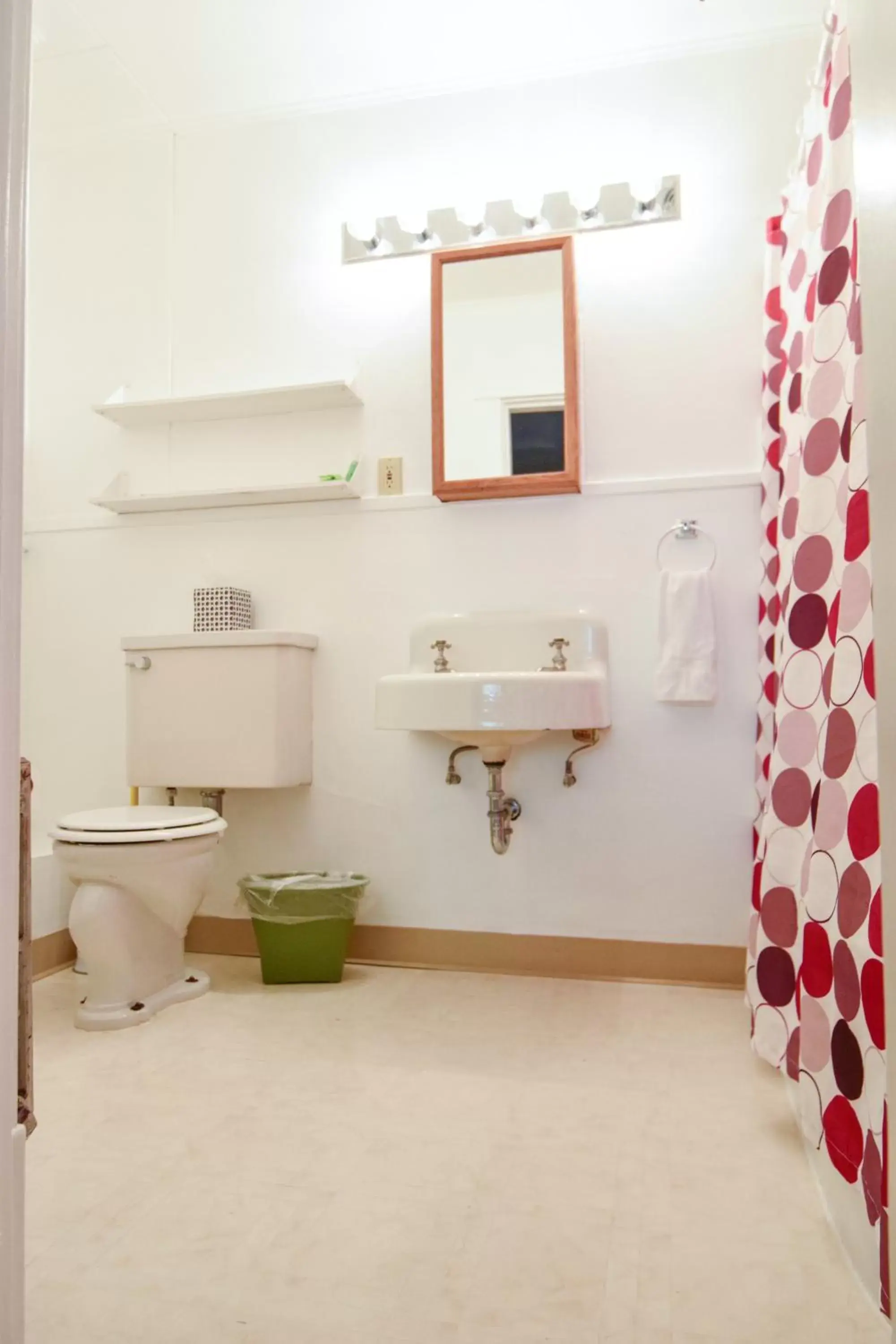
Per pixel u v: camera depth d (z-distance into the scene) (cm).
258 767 225
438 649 229
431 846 237
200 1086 160
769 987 153
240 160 261
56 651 266
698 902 220
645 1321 97
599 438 232
